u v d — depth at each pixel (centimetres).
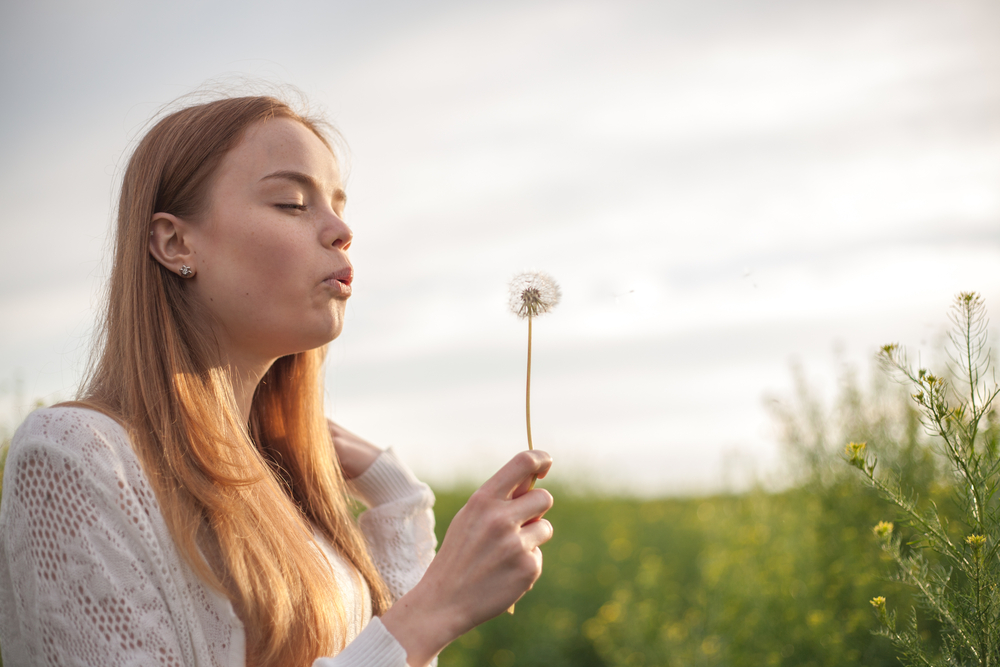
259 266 130
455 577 114
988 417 141
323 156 141
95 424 114
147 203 133
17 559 107
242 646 118
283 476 165
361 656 108
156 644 105
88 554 104
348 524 165
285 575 126
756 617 322
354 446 191
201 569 115
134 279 130
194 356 131
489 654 440
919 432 251
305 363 169
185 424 124
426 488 188
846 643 248
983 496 131
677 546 548
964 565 131
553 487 727
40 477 107
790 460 334
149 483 116
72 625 102
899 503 146
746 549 364
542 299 132
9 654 114
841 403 310
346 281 139
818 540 300
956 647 140
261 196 131
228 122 134
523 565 113
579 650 439
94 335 143
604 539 588
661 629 389
